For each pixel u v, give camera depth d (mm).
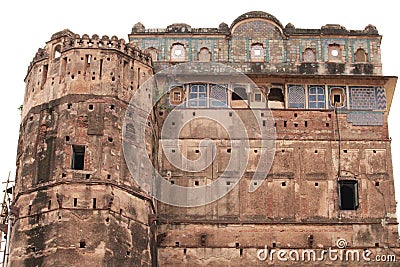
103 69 53969
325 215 56531
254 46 61688
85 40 54688
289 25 62406
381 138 58688
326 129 58875
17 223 51062
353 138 58594
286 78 59719
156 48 61469
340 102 59594
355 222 56281
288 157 58125
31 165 52469
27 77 57375
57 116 52938
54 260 48312
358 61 61219
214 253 55562
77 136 51969
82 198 50031
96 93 53250
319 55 61344
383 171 57750
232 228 56188
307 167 57812
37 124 53625
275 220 56375
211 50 61469
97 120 52469
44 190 50906
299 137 58625
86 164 51156
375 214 56594
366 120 59125
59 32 56062
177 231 56031
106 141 51938
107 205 49875
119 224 50125
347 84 59875
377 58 61250
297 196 57031
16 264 49688
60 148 51719
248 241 55844
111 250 49031
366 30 62031
